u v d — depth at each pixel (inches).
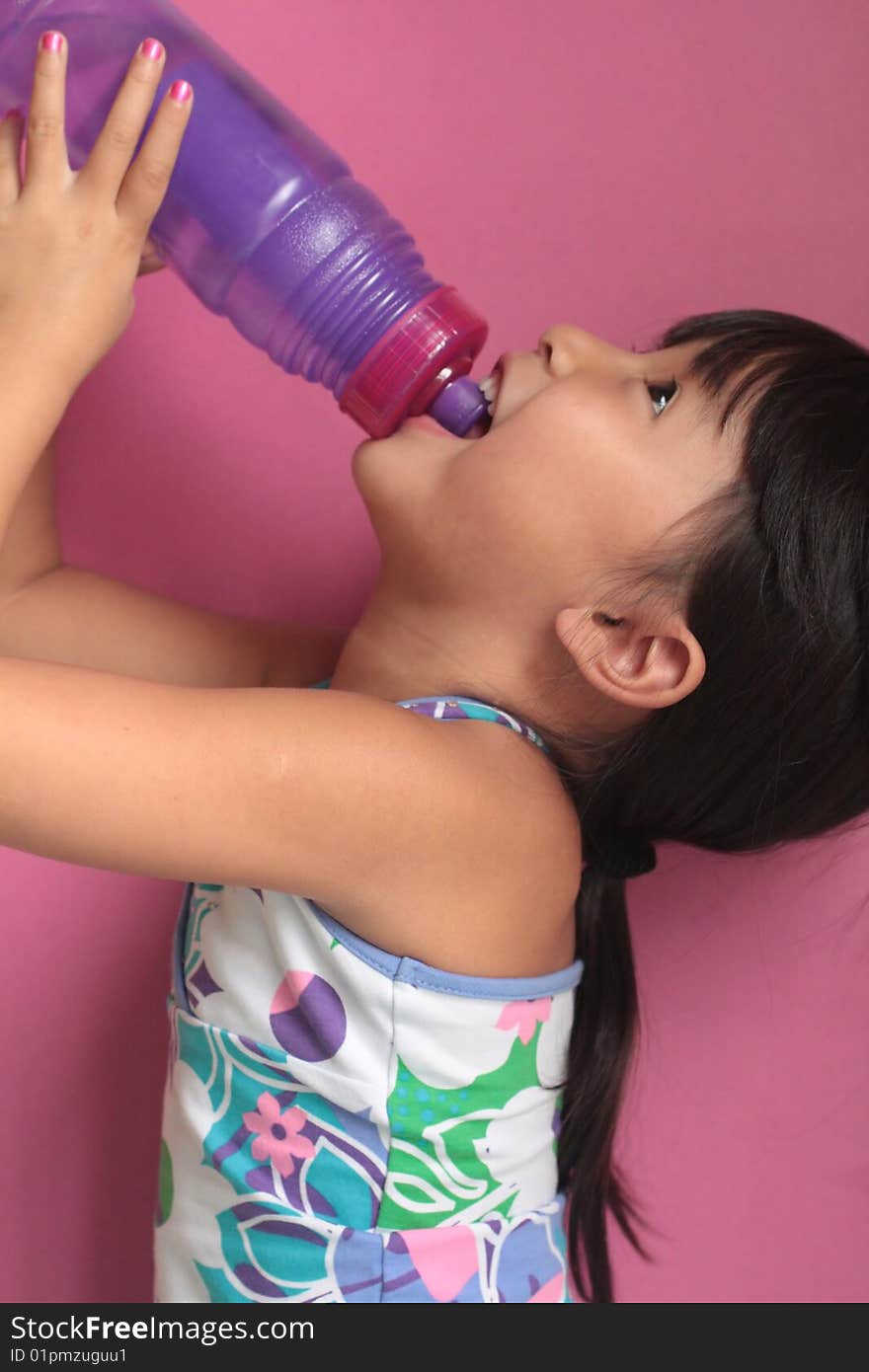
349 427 40.3
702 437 32.2
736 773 35.0
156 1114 43.3
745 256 41.1
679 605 32.4
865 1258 48.1
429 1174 33.1
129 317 29.8
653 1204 46.9
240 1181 33.2
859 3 40.5
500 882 31.7
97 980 42.3
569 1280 43.4
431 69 38.7
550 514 31.9
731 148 40.6
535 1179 36.0
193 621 38.3
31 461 28.3
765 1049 46.3
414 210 39.3
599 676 32.5
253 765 27.8
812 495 31.9
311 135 30.3
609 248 40.5
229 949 33.7
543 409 32.0
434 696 33.7
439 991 31.7
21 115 29.0
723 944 45.5
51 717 26.4
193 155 28.8
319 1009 31.9
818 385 32.7
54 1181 43.1
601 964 39.4
